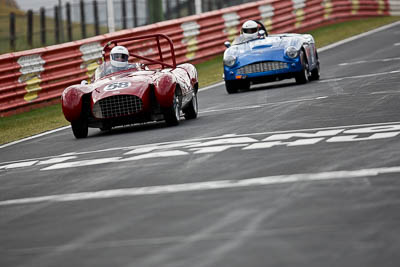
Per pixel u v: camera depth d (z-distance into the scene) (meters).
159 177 22.38
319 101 39.22
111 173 24.27
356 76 51.44
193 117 40.78
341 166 20.95
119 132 38.34
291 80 59.00
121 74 40.25
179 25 77.94
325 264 12.55
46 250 15.40
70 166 27.27
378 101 35.94
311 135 27.55
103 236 15.98
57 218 18.45
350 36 91.62
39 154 33.00
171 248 14.41
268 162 22.77
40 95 60.19
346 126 29.00
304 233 14.49
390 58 62.28
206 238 14.84
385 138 25.03
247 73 51.44
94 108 36.69
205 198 18.56
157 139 32.16
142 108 36.41
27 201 21.38
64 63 62.72
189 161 24.61
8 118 56.16
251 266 12.78
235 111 40.56
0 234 17.47
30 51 59.25
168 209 17.80
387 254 12.81
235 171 21.89
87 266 13.88
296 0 98.12
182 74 40.44
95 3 96.12
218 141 28.83
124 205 18.92
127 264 13.69
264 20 92.06
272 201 17.45
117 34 69.06
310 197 17.45
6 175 27.41
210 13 83.50
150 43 73.38
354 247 13.33
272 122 33.00
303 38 53.75
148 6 94.31
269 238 14.39
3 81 56.97
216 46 84.25
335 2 107.75
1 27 155.50
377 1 115.50
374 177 19.02
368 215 15.38
